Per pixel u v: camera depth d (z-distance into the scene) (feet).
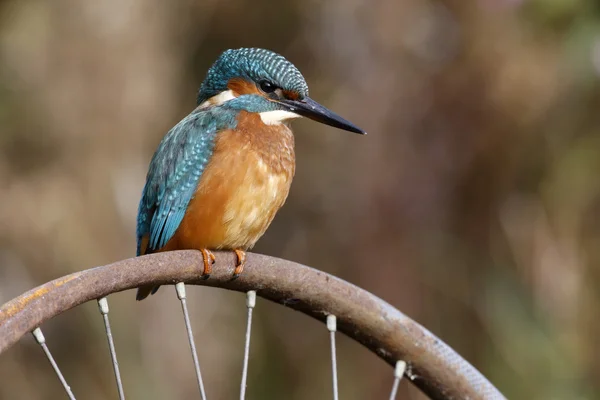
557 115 46.85
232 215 19.25
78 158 45.60
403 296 48.96
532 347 46.85
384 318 16.63
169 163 19.94
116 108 46.50
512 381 46.75
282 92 20.95
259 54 21.27
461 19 47.47
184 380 46.09
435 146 48.70
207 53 52.49
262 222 19.74
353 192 49.32
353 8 49.16
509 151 48.01
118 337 44.60
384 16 48.60
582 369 46.39
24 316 13.35
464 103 47.93
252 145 19.44
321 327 50.39
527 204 48.62
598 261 47.44
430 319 49.08
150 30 48.06
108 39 46.37
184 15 51.03
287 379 49.98
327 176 49.75
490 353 47.75
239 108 20.29
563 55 45.06
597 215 47.62
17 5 45.42
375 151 49.03
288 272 16.39
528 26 46.26
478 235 48.98
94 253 44.78
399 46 48.52
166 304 46.26
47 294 13.67
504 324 47.39
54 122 45.29
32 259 44.04
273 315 50.70
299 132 50.11
